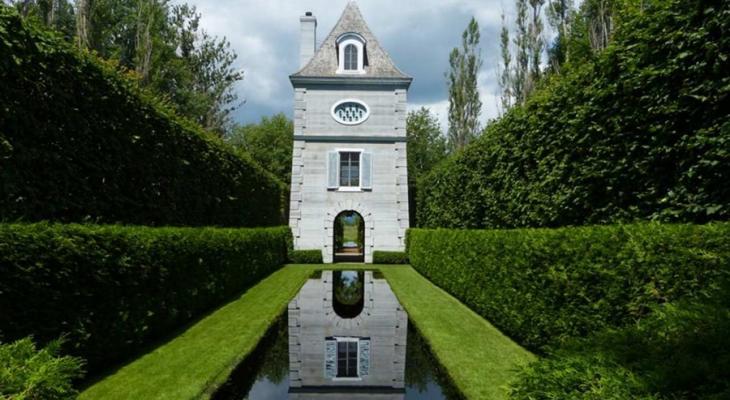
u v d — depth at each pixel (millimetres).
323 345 7086
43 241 4383
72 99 6207
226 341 6656
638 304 3961
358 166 20375
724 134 3908
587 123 5996
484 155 10602
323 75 20359
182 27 30016
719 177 4113
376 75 20641
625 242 4250
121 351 5602
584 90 6102
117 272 5535
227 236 10711
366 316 9141
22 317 4098
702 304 2596
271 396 5016
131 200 7730
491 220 10156
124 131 7602
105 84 7102
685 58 4484
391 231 19891
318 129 20172
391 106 20359
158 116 8992
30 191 5332
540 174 7496
